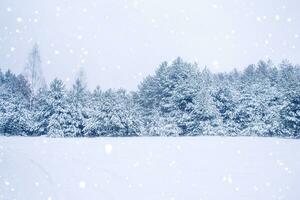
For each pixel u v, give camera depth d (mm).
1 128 44281
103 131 43969
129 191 9641
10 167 14445
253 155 19234
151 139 35562
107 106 43719
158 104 52375
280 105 44469
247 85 51562
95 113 43750
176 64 52188
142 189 9938
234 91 49781
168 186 10406
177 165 15391
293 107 42969
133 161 17078
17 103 44969
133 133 44719
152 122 46500
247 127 47500
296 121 42750
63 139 36594
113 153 21109
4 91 45438
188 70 51156
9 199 8578
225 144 27625
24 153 20844
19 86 53375
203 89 47500
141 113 50656
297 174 12367
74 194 9195
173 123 46844
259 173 12758
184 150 22688
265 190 9703
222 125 47000
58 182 11023
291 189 9758
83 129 43500
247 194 9227
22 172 13141
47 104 44500
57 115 43531
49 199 8578
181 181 11336
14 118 44156
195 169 14125
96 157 19000
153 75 55594
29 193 9289
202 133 46938
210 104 47281
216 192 9516
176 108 48750
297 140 32719
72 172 13297
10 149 23562
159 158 18344
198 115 46969
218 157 18469
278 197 8828
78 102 44719
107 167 14883
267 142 29859
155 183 10930
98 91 47625
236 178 11773
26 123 44531
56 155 19906
